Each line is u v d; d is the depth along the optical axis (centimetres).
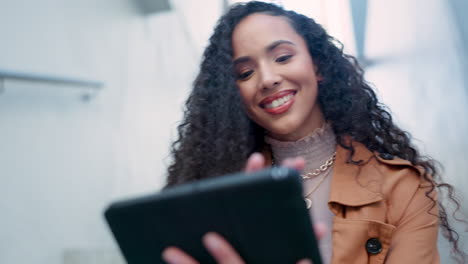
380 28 358
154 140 307
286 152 104
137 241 61
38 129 213
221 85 105
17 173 197
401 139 114
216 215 55
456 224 154
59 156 223
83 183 236
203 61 115
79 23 260
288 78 95
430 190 94
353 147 101
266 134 108
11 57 207
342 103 108
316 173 101
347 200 91
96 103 260
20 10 216
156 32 341
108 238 243
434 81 331
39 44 225
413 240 88
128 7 319
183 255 57
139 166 286
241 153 105
